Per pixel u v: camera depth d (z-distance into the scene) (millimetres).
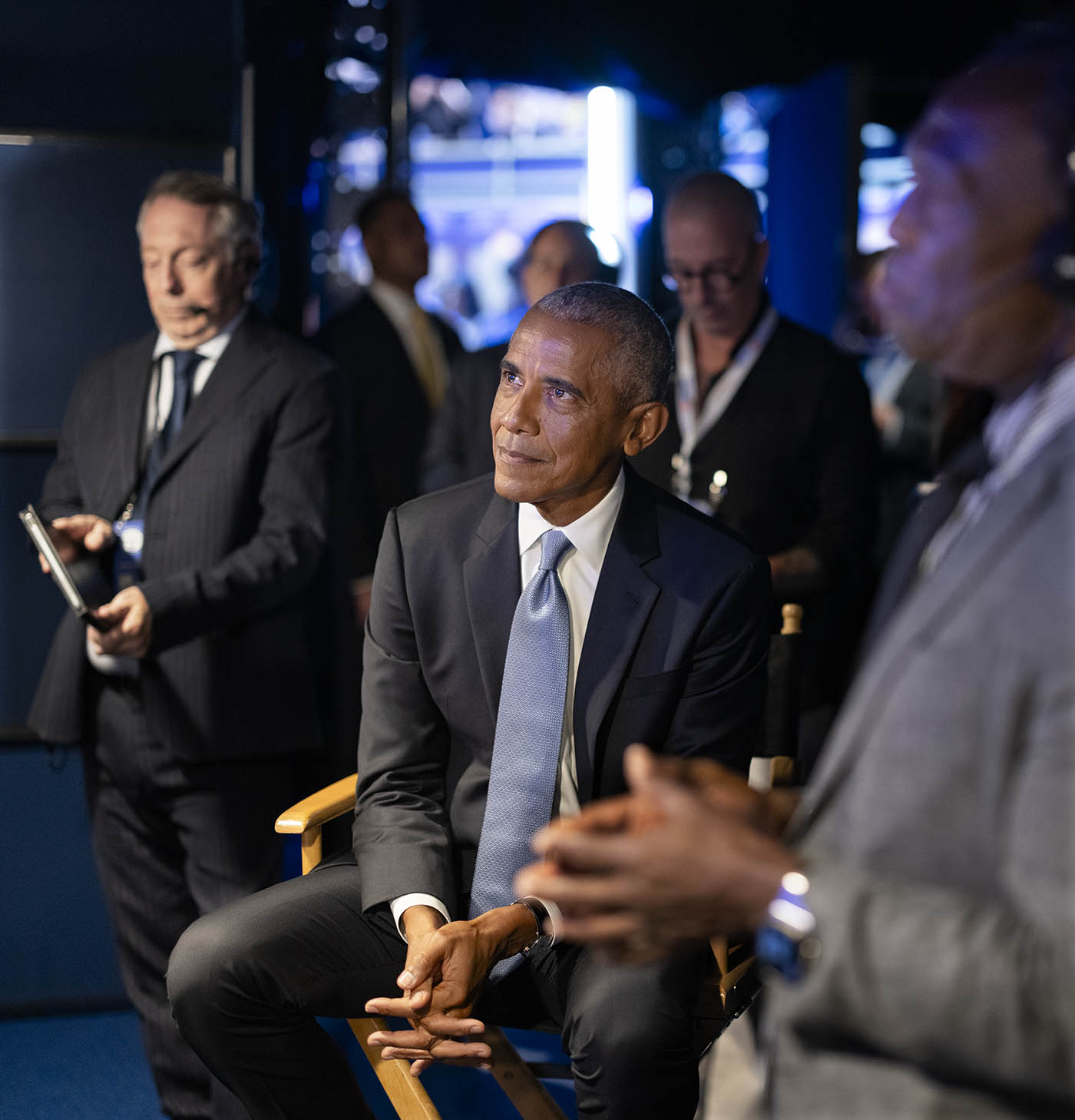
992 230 883
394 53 4871
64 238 2857
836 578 2650
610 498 1800
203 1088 2451
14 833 2934
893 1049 835
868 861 876
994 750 833
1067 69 878
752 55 5992
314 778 2982
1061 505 826
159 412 2443
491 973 1774
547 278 3127
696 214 2646
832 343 2812
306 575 2408
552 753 1741
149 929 2510
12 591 2898
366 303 3826
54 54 2799
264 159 4070
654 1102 1648
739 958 1858
